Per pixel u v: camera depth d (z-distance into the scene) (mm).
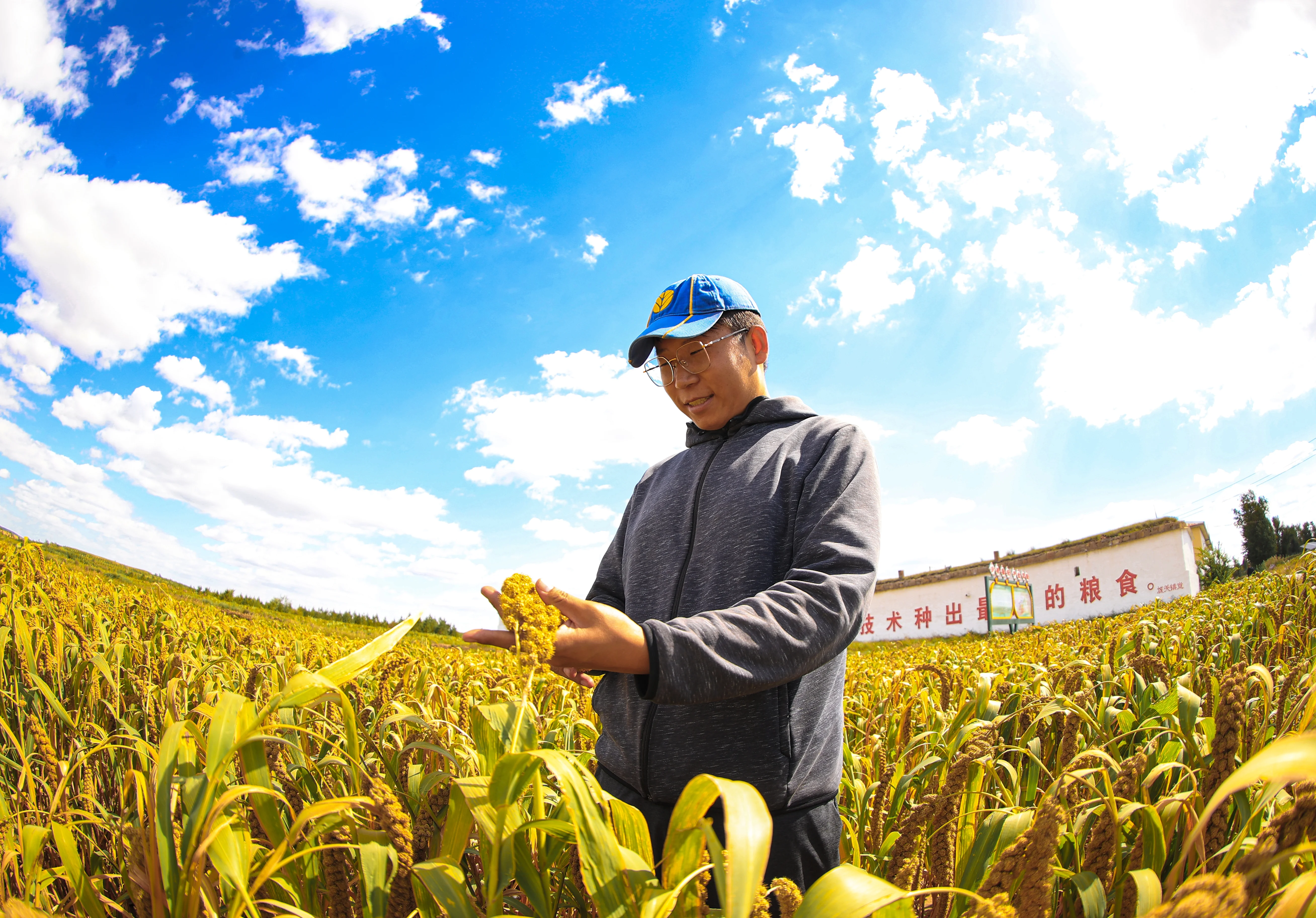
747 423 1718
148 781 1151
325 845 913
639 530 1791
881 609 43156
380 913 896
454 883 803
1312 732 557
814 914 558
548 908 916
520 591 958
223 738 881
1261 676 1277
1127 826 1349
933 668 2375
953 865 1197
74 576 5961
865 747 2322
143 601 5074
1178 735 1922
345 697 1354
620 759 1490
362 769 1334
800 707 1383
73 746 2021
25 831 1150
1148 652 3818
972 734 1741
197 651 3670
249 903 826
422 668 2760
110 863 1494
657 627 1032
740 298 1763
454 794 925
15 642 2598
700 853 729
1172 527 32094
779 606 1146
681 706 1408
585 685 1660
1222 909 570
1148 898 834
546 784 1435
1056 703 1950
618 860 709
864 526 1362
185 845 818
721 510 1564
